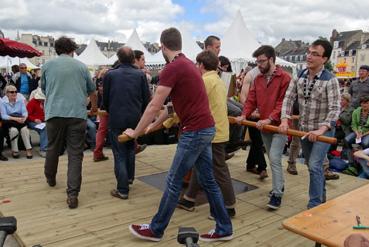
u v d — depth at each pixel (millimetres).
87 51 16938
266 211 3727
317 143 3346
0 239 1676
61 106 3604
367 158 3512
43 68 3676
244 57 12133
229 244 2975
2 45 8711
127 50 3857
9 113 5957
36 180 4453
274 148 3680
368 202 2523
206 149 2846
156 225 2893
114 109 3748
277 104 3686
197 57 3330
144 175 4828
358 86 7164
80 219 3361
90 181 4488
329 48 3291
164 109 3209
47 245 2854
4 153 6211
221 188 3416
